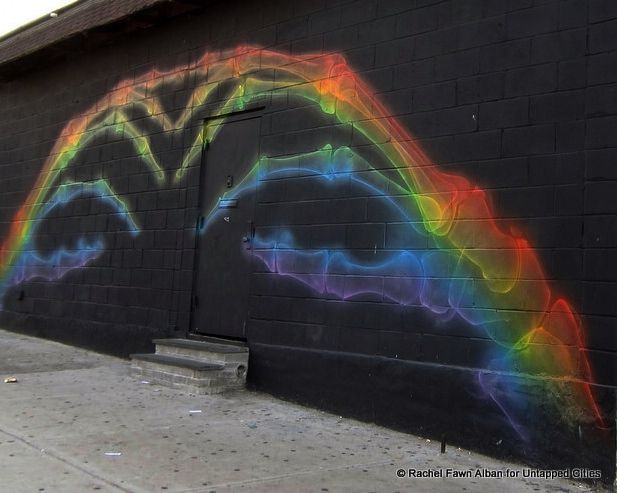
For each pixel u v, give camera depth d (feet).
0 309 35.55
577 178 15.21
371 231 19.33
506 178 16.42
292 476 14.10
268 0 23.29
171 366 22.30
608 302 14.47
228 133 24.44
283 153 22.20
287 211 21.83
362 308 19.31
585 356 14.70
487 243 16.66
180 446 15.98
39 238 33.47
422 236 18.06
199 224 25.13
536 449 15.26
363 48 20.01
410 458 15.76
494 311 16.39
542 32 16.07
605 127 14.85
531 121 16.08
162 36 27.58
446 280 17.42
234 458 15.20
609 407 14.17
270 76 22.90
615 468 13.93
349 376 19.34
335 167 20.47
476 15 17.37
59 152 32.81
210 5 25.34
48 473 13.92
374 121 19.51
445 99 17.83
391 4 19.39
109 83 30.14
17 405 19.57
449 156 17.61
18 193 35.42
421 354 17.80
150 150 27.55
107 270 29.01
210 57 25.35
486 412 16.24
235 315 23.27
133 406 19.72
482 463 15.60
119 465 14.53
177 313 25.43
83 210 30.83
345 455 15.78
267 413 19.52
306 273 20.99
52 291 32.14
